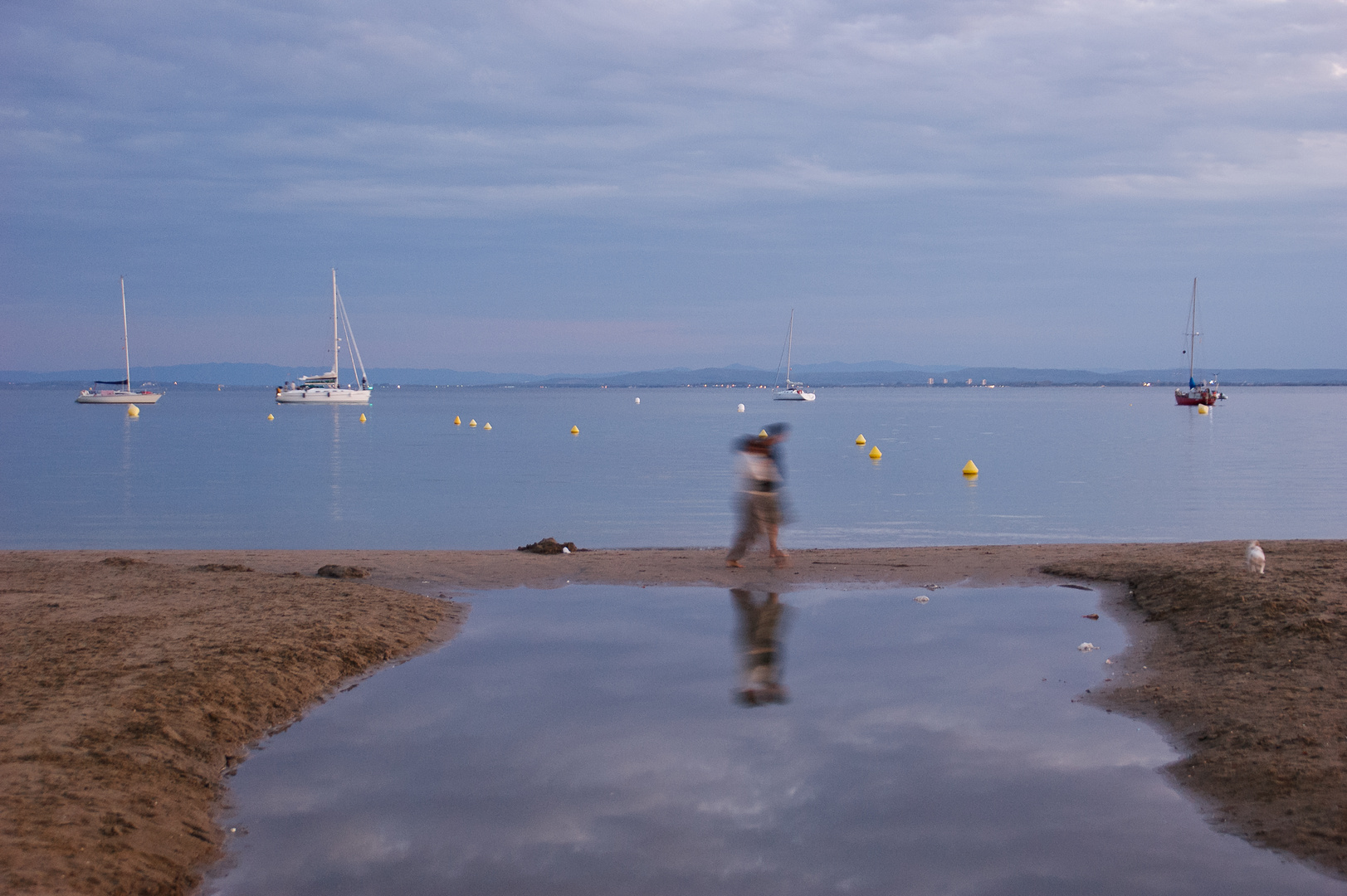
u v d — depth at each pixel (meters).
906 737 6.42
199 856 4.82
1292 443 49.94
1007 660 8.38
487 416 97.12
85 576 11.75
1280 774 5.44
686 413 109.19
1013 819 5.15
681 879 4.50
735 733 6.51
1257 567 9.98
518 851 4.81
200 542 19.25
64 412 97.81
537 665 8.32
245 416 92.81
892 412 108.50
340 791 5.61
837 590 11.69
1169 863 4.63
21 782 5.21
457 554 14.62
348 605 10.12
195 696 6.86
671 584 12.12
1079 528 20.56
